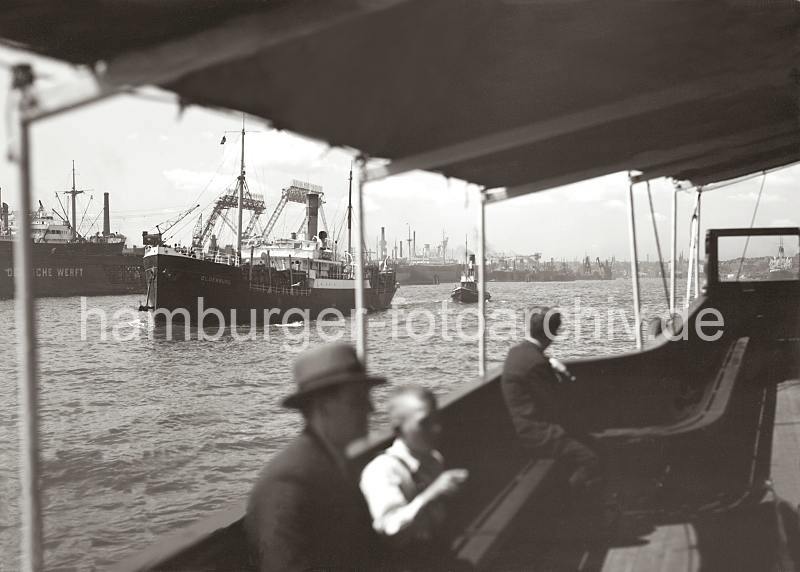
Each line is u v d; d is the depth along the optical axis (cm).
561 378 548
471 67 306
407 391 291
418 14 225
